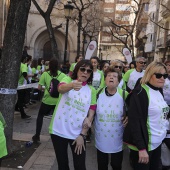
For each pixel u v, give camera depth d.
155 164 3.21
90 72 3.24
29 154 4.90
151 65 3.05
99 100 3.41
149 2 37.41
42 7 30.62
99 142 3.46
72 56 31.41
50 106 5.45
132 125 2.96
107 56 72.31
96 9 28.89
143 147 2.90
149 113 3.00
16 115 8.13
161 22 31.02
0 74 4.53
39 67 12.48
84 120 3.20
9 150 4.67
